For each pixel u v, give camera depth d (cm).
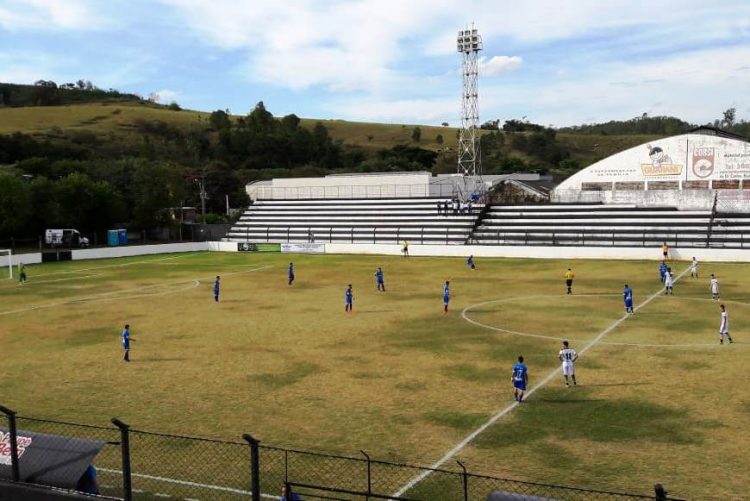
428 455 2073
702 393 2641
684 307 4559
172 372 3142
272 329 4131
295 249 9338
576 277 6184
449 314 4525
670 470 1912
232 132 19950
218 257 9012
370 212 10388
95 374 3130
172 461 2047
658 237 7712
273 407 2583
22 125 19238
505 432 2262
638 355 3294
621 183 9056
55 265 8150
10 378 3080
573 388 2759
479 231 8956
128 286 6262
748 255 6756
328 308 4859
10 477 1658
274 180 12138
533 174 13888
